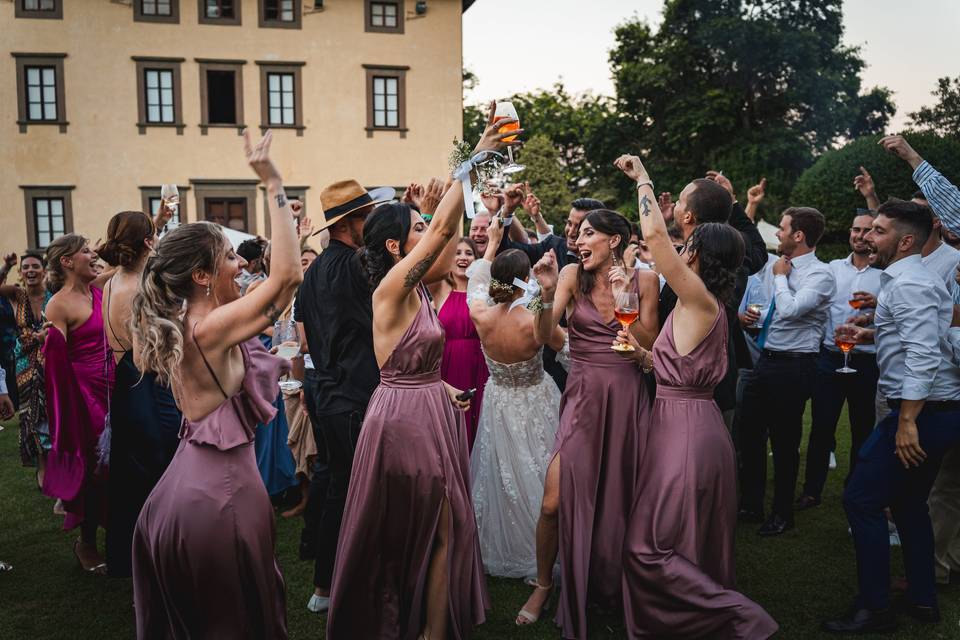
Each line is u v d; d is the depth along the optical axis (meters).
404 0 21.98
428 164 22.39
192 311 2.45
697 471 2.89
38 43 20.53
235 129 21.41
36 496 5.40
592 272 3.38
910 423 3.11
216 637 2.42
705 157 30.72
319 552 3.47
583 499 3.24
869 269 4.84
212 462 2.41
